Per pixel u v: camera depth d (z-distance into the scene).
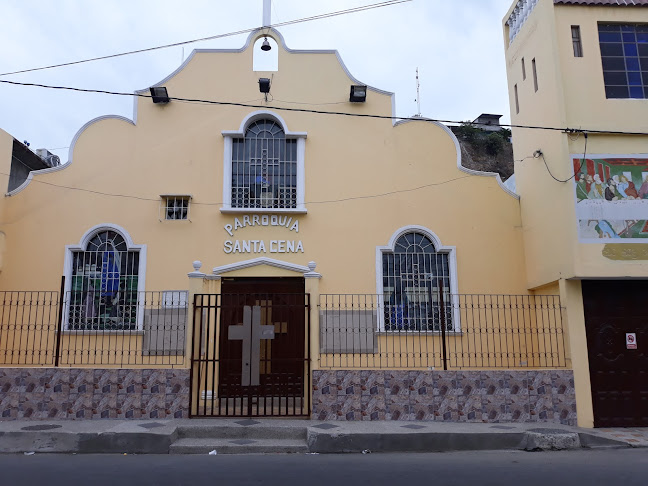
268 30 12.87
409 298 11.99
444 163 12.57
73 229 11.88
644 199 10.58
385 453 8.45
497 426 9.45
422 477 6.64
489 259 12.21
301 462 7.59
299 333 11.00
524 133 12.53
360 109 12.68
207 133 12.38
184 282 11.70
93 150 12.23
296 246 12.00
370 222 12.20
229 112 12.48
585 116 10.88
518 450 8.75
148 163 12.20
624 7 11.43
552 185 11.06
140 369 9.75
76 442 8.34
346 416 9.74
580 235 10.35
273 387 9.98
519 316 11.95
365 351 11.44
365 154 12.49
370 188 12.35
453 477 6.65
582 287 10.67
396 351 11.55
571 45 11.22
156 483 6.25
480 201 12.47
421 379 9.95
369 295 11.50
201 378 10.78
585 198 10.49
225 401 10.73
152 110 12.44
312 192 12.26
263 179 12.37
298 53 12.82
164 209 12.02
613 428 10.09
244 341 9.93
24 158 14.71
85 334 11.39
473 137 33.81
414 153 12.56
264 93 12.59
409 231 12.26
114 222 11.93
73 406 9.58
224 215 12.05
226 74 12.66
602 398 10.30
